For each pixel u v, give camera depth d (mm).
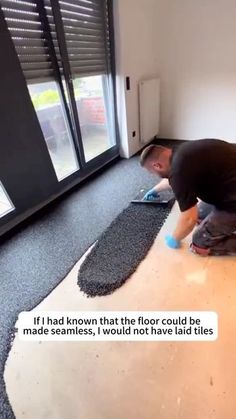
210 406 962
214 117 3527
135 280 1510
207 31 3059
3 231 1965
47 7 1873
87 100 2621
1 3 1555
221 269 1537
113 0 2467
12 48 1601
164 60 3418
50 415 973
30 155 1946
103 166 3051
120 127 3141
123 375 1076
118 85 2889
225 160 1281
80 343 1208
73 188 2598
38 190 2139
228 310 1301
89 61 2467
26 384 1072
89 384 1056
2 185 1821
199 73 3326
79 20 2215
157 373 1074
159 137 3943
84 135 2719
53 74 2088
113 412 967
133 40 2854
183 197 1349
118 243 1803
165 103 3707
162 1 3066
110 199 2377
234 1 2805
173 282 1479
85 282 1520
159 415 948
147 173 2850
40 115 2127
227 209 1398
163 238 1822
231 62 3119
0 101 1622
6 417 973
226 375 1049
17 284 1545
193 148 1287
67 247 1817
